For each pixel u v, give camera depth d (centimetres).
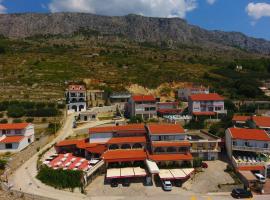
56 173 7950
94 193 7556
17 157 9181
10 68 19275
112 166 8738
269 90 17825
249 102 15188
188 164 8812
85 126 12219
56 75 18238
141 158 8756
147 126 10219
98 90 16688
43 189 7619
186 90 15838
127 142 9425
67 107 14175
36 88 16162
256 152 9306
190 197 7388
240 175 8319
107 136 9956
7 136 10369
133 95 14938
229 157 9481
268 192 7725
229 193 7675
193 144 9456
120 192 7600
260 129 10112
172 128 9825
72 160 8944
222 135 10750
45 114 12962
